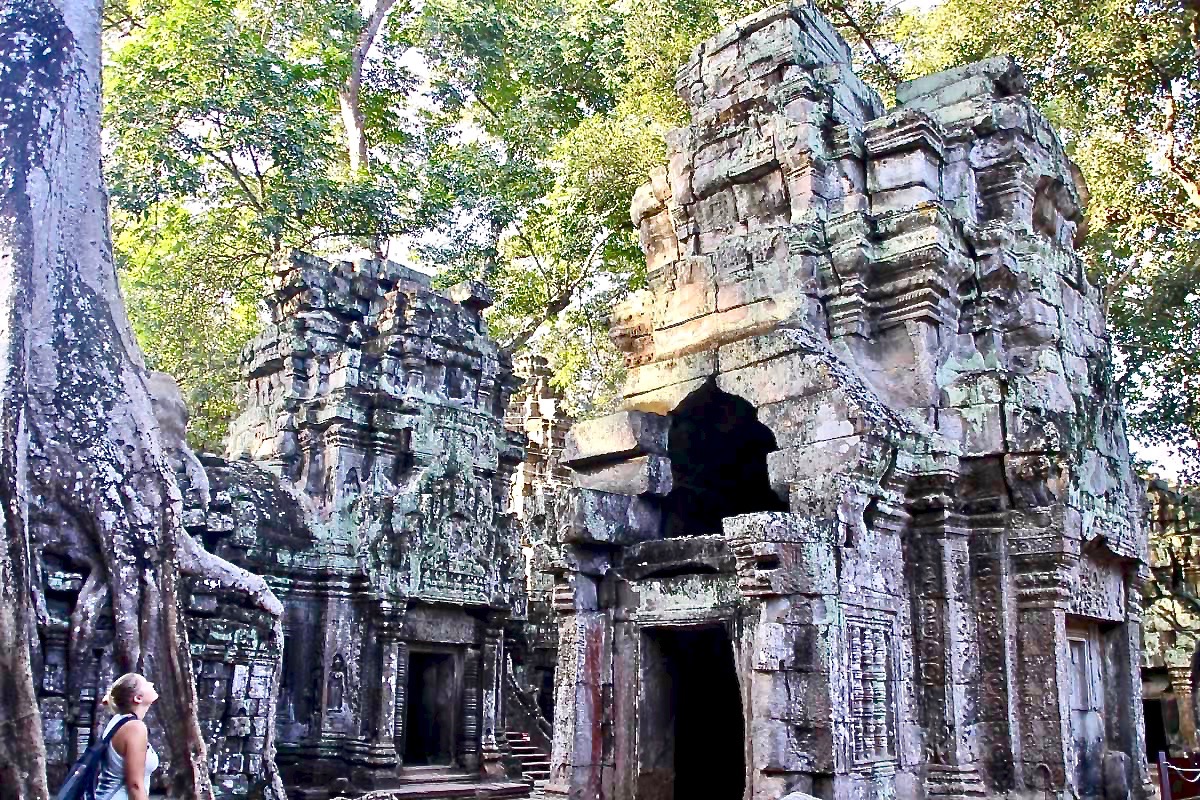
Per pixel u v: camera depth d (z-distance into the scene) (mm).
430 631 18984
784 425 11383
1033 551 11328
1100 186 20812
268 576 17781
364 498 18797
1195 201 20828
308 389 20109
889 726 10688
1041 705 11016
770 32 13836
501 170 27562
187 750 8523
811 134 13070
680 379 12594
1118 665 13039
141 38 22438
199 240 25078
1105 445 13164
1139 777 12602
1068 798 10633
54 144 9156
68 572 8609
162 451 9430
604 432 12734
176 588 8969
